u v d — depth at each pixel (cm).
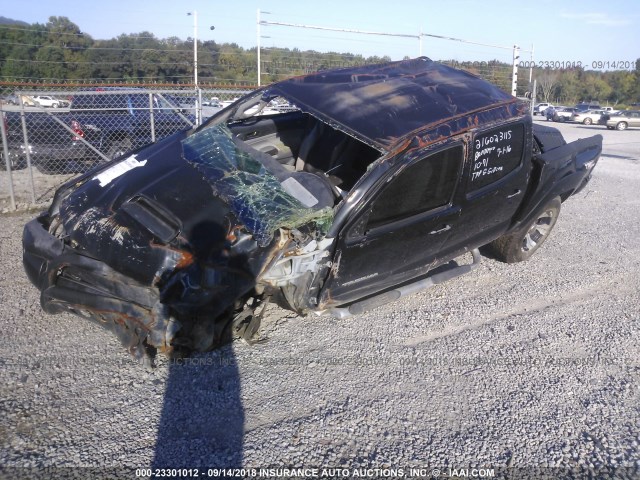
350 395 371
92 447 312
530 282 570
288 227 371
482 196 480
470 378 396
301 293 406
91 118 942
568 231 757
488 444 329
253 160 436
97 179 443
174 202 394
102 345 415
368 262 420
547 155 554
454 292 539
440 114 449
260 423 340
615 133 2861
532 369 410
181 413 345
